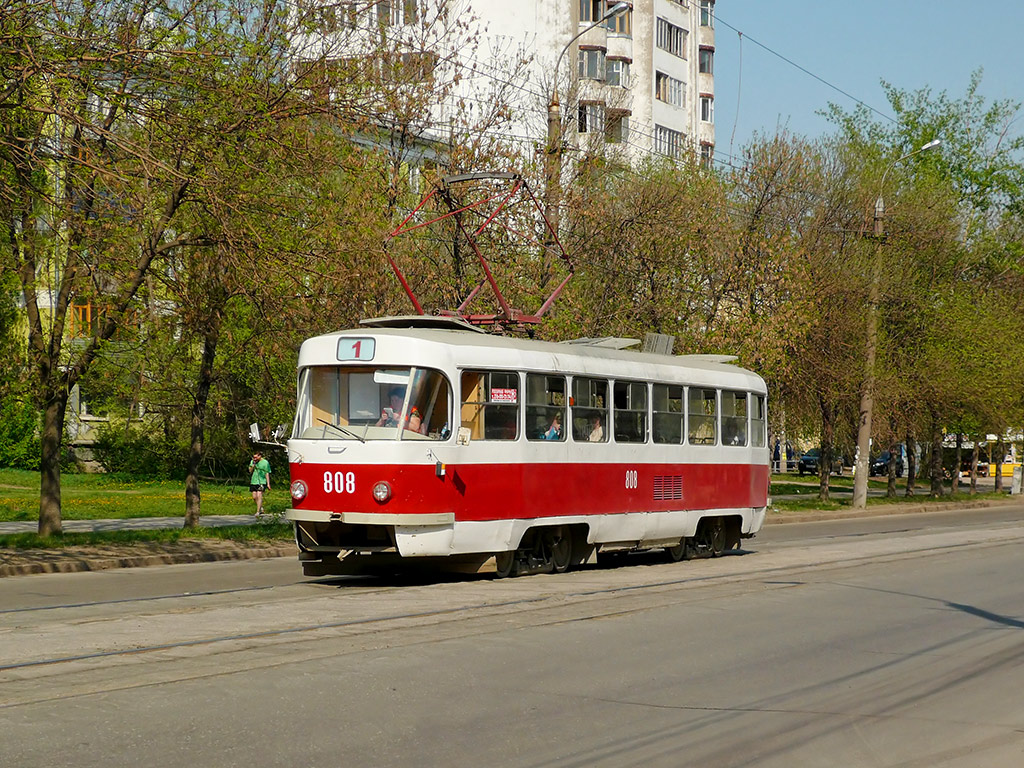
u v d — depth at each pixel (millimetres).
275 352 23984
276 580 17328
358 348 15531
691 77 70500
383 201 24438
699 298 33625
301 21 20594
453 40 30375
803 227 38500
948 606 14250
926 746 7418
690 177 35594
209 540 23781
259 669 9359
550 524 16906
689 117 70438
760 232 35906
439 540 15297
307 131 20375
